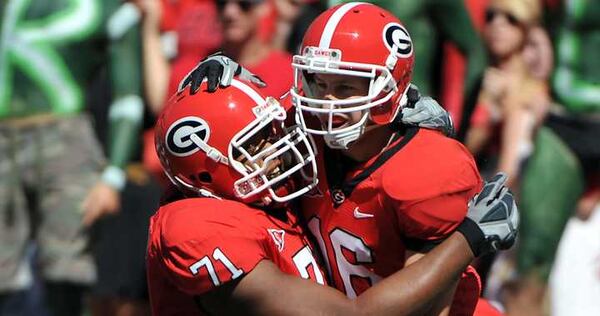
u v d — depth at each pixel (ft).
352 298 37.32
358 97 35.78
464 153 36.09
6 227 58.85
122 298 58.95
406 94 37.11
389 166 35.99
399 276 35.35
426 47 55.93
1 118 58.59
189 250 35.50
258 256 35.63
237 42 55.93
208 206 36.04
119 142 58.70
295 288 35.45
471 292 38.65
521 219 58.65
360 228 36.55
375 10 36.50
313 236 37.50
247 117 36.04
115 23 59.11
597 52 59.06
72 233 58.54
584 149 58.75
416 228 35.65
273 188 36.50
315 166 36.24
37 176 58.70
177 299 37.06
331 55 35.68
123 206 58.70
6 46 58.59
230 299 35.68
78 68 59.00
